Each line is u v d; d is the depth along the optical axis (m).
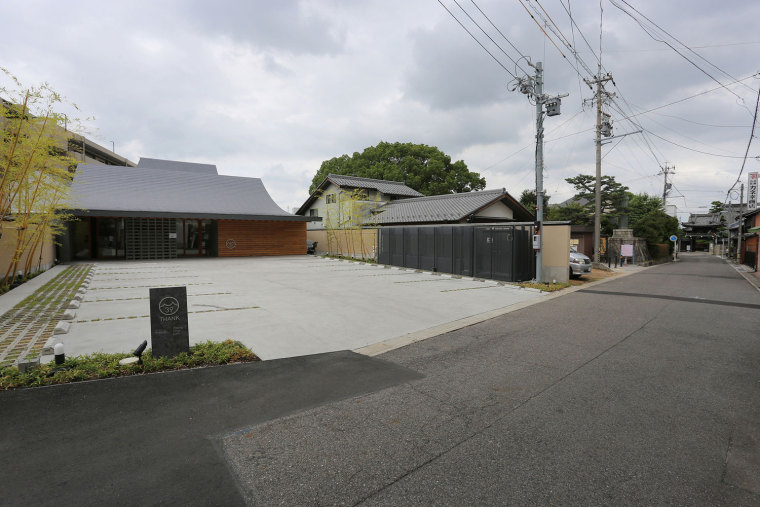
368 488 2.28
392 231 17.38
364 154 34.97
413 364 4.57
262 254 23.17
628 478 2.42
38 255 12.61
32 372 3.74
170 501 2.11
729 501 2.21
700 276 16.98
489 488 2.29
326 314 7.11
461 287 11.09
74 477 2.29
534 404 3.50
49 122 8.16
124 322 6.06
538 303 9.02
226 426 2.97
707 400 3.63
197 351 4.52
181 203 21.50
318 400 3.49
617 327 6.61
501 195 21.03
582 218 29.86
